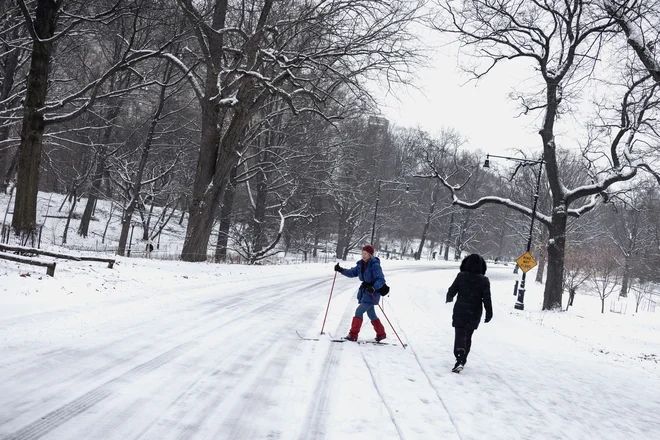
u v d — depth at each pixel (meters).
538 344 11.65
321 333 8.36
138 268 15.23
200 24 18.77
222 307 9.91
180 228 52.38
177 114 33.72
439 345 8.82
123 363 5.25
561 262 24.53
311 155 33.16
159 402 4.26
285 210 39.31
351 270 8.48
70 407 3.92
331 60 21.94
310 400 4.82
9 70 22.50
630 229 51.81
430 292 22.05
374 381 5.81
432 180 69.19
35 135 16.06
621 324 24.95
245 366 5.71
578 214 24.69
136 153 35.97
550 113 24.42
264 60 21.77
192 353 5.98
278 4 21.98
